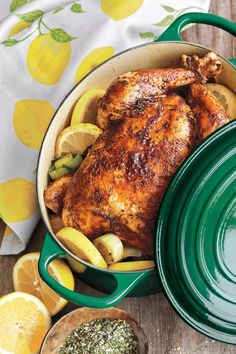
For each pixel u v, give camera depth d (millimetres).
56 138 958
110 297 847
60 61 1074
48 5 1114
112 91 902
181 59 935
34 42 1079
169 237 868
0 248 1035
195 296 878
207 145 862
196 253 868
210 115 889
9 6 1130
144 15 1086
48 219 923
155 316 1012
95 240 903
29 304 970
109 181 876
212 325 896
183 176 860
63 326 958
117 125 906
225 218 866
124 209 876
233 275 883
